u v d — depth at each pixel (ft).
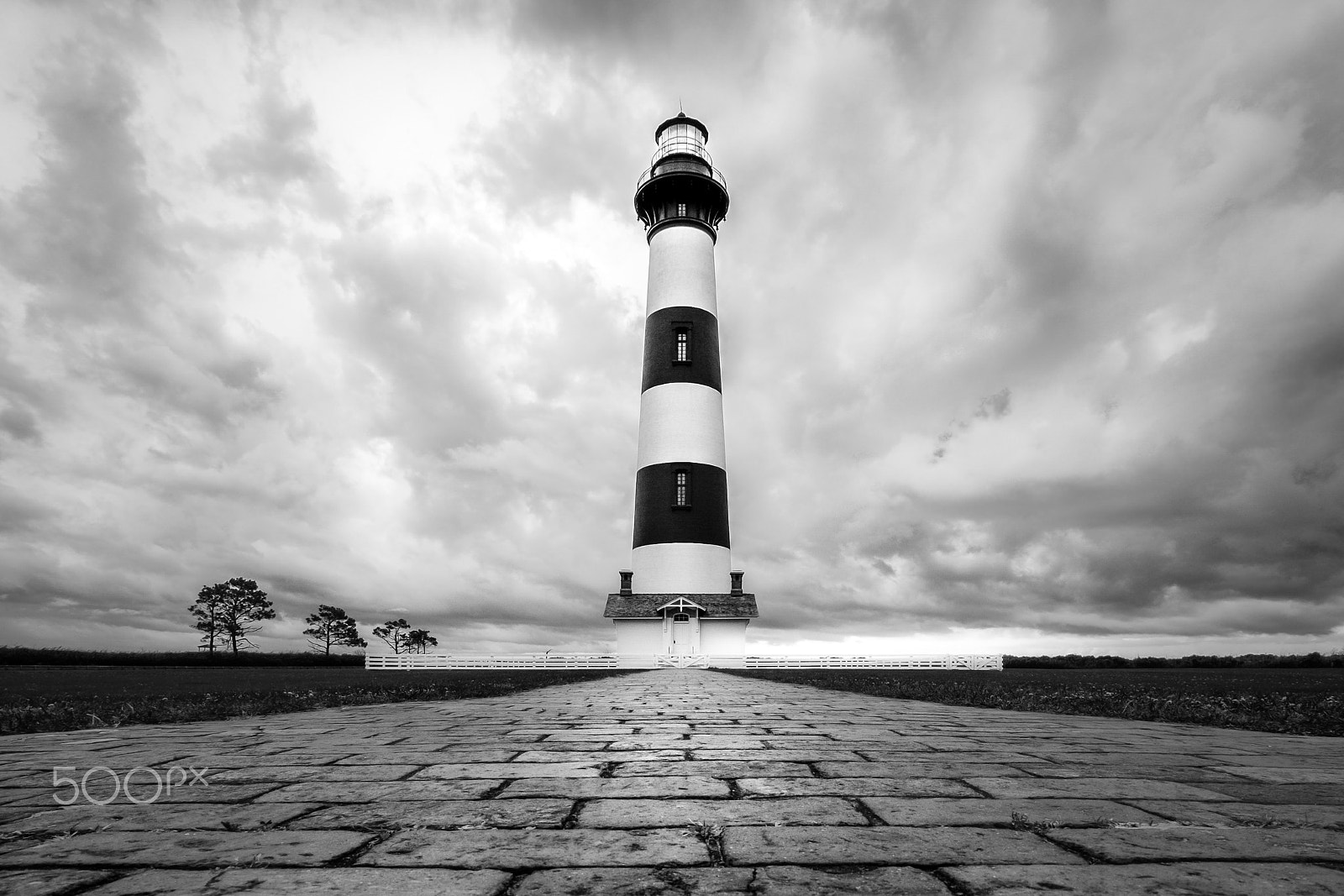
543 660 131.85
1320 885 7.34
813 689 54.95
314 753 17.47
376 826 9.99
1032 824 10.03
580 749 18.20
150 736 21.58
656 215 138.72
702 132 143.84
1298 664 183.21
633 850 8.75
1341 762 16.16
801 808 11.16
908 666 136.87
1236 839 9.20
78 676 92.38
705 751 17.88
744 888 7.26
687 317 130.41
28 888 7.25
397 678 86.99
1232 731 23.21
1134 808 11.14
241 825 10.03
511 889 7.24
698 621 122.11
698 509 122.21
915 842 9.06
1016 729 23.68
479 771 14.74
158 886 7.36
